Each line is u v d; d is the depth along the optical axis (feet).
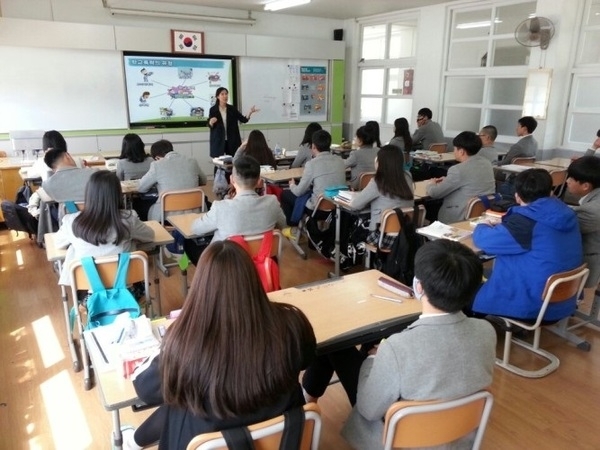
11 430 6.91
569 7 19.15
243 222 8.31
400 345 4.03
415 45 26.17
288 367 3.57
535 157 19.19
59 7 21.48
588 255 8.73
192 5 24.16
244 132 26.71
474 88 23.52
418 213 10.62
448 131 25.26
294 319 3.77
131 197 13.28
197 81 24.77
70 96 21.80
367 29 28.84
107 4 22.18
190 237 9.12
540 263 7.39
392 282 6.56
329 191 12.59
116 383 4.38
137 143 14.34
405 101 27.35
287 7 24.03
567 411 7.47
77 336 9.34
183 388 3.42
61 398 7.61
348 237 12.26
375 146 16.61
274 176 14.96
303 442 3.79
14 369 8.36
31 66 20.68
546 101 19.94
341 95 29.45
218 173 16.97
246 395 3.39
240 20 25.46
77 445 6.64
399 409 3.89
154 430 4.85
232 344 3.38
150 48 22.90
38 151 18.69
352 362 5.89
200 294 3.44
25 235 15.90
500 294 7.69
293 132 28.30
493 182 12.06
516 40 20.42
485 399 4.22
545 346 9.35
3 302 10.99
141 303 8.07
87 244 7.22
